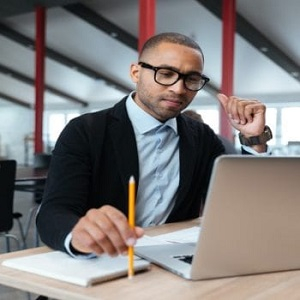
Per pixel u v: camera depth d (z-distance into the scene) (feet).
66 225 3.08
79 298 2.41
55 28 28.53
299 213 2.77
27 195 24.48
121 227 2.51
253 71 29.94
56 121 49.49
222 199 2.50
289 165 2.58
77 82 40.70
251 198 2.57
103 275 2.61
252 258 2.74
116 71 35.99
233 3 19.48
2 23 28.96
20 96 48.14
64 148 3.98
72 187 3.75
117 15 25.27
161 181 4.45
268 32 24.08
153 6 15.08
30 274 2.75
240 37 24.90
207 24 23.81
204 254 2.60
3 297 9.03
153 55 3.96
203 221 2.52
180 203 4.55
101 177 4.16
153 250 3.22
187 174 4.57
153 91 4.01
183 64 3.88
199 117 9.12
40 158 16.26
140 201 4.36
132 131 4.34
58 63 35.63
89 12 25.30
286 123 34.91
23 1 23.48
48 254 3.13
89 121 4.24
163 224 4.42
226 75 19.22
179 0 22.08
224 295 2.43
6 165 9.03
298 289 2.56
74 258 2.99
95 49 31.48
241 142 4.80
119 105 4.50
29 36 30.53
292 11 21.45
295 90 33.50
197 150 4.73
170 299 2.36
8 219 9.35
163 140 4.46
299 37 24.06
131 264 2.66
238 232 2.63
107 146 4.20
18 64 37.76
